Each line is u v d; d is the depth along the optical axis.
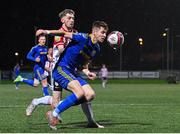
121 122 15.30
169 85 68.88
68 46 13.25
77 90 12.74
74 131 12.52
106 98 32.47
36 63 20.94
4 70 100.56
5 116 17.59
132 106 23.73
